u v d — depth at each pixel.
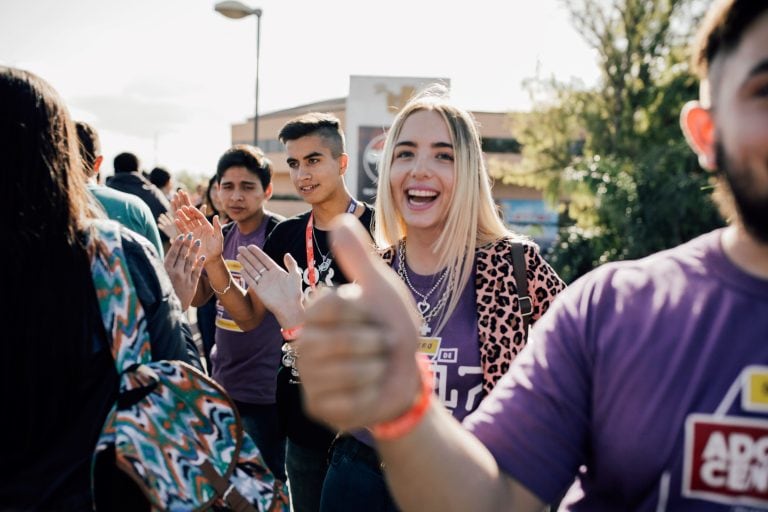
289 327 2.33
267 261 2.38
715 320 0.91
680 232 11.73
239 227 4.07
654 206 11.81
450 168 2.07
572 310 1.04
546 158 14.98
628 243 11.97
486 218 2.14
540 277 2.04
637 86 14.09
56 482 1.20
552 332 1.05
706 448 0.88
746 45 0.84
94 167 2.98
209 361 4.39
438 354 1.98
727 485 0.86
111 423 1.21
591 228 13.09
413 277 2.13
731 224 0.97
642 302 0.98
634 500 0.94
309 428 2.48
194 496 1.24
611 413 0.95
